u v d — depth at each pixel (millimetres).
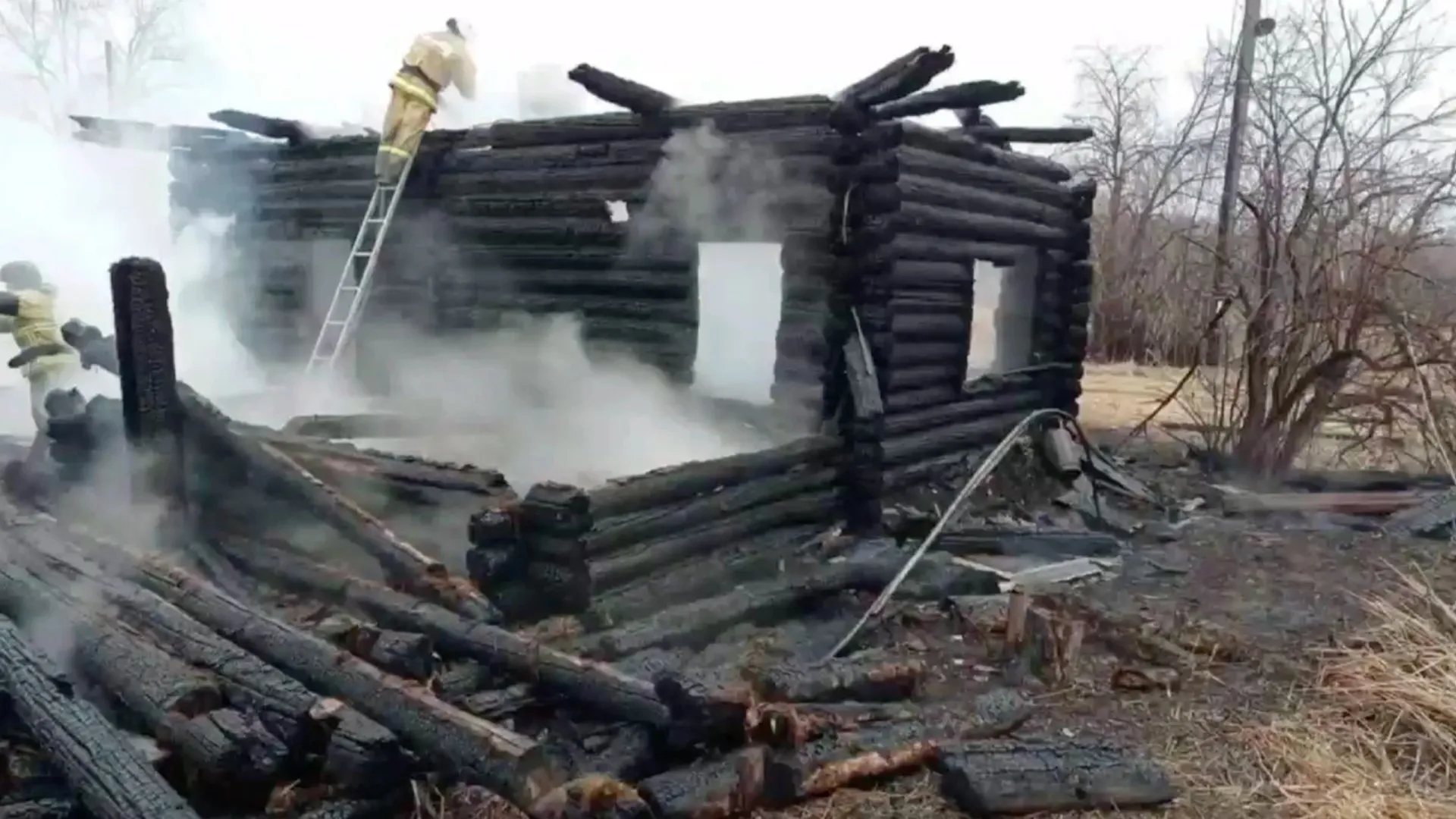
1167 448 12359
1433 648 5160
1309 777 4383
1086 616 6172
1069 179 11086
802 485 7566
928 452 9023
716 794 3840
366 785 3713
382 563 5711
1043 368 10883
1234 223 15773
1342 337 10961
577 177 9812
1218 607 6820
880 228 8070
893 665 5129
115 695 4098
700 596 6273
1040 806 4109
